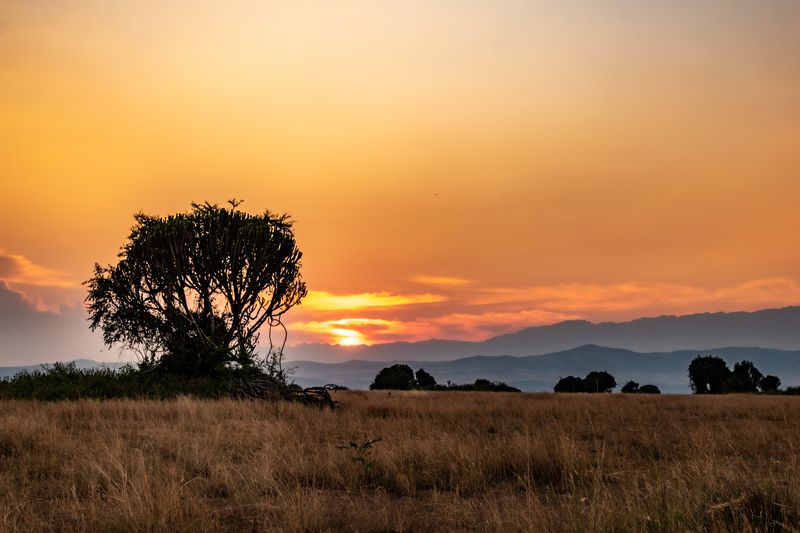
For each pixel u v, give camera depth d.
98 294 29.05
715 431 14.80
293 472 9.30
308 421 17.17
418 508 7.82
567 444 10.84
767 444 12.80
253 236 27.95
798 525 5.83
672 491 6.96
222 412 17.83
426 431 14.41
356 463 9.81
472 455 10.12
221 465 9.39
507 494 8.52
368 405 23.72
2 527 6.29
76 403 19.53
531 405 24.42
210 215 28.78
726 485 7.12
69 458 10.27
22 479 8.57
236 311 28.20
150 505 6.79
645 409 23.38
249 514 7.32
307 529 6.59
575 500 7.47
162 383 25.03
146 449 11.27
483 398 30.09
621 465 10.14
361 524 6.88
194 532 6.44
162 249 27.62
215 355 25.95
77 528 6.53
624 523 5.95
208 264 27.80
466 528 6.77
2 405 19.03
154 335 28.11
